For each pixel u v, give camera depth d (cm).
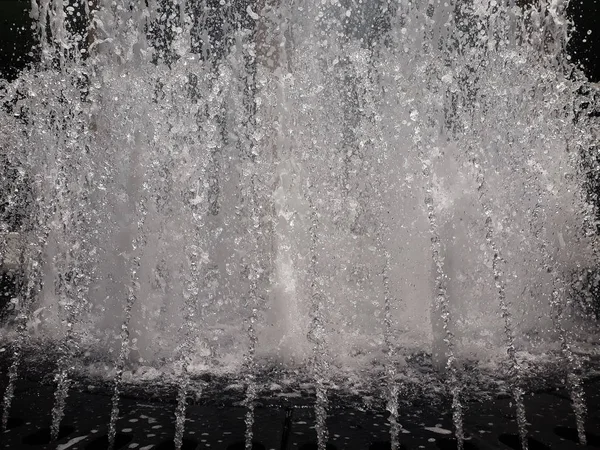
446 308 189
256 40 219
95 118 219
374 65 228
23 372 171
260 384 160
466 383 160
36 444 123
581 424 132
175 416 137
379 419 136
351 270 211
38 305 225
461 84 228
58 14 237
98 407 143
